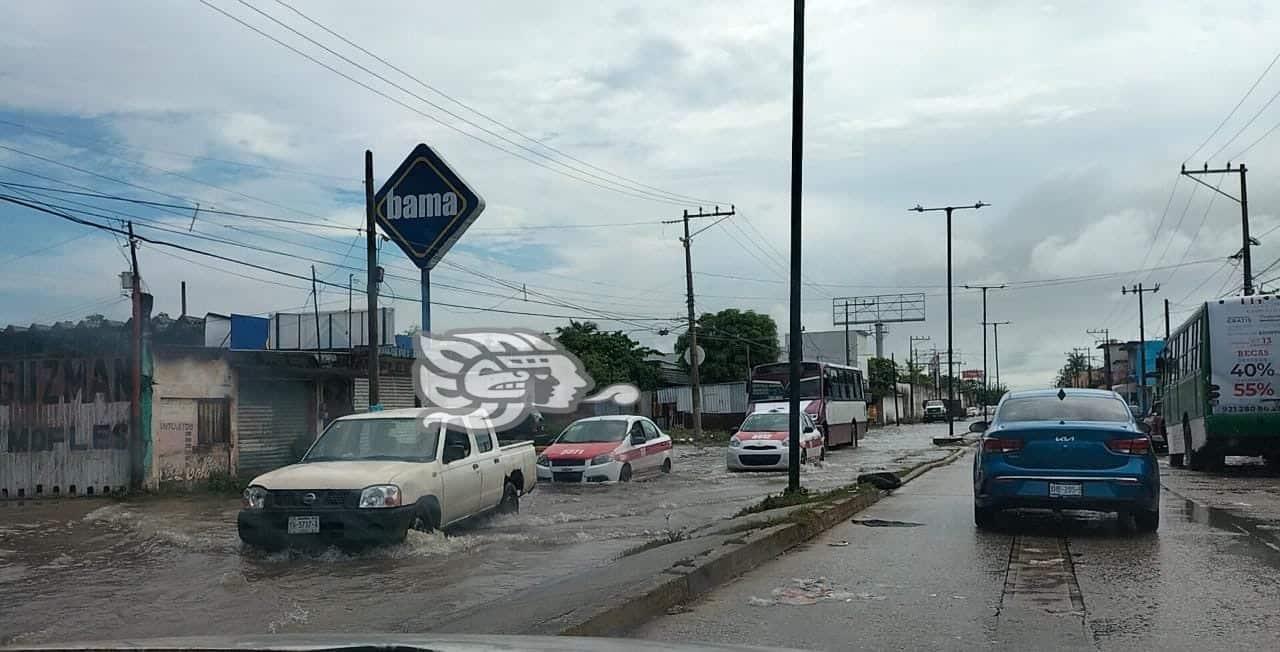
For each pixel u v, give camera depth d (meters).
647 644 2.61
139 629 6.82
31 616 7.33
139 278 18.52
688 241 41.50
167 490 18.20
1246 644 5.74
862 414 39.28
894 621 6.46
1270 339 19.33
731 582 7.96
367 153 18.70
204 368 19.98
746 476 20.84
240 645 2.40
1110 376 78.88
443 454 10.74
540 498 15.98
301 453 22.69
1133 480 10.06
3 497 18.23
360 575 8.76
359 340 32.31
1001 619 6.45
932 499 14.55
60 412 18.52
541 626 5.72
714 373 58.41
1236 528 10.83
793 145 13.63
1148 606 6.78
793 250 13.77
